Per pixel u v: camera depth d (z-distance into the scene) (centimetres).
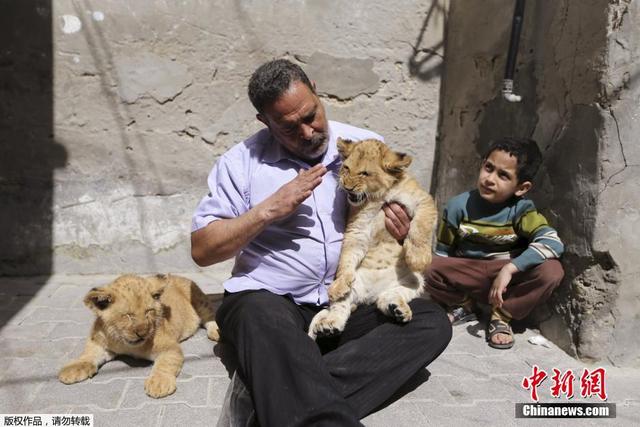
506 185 313
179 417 240
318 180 239
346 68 445
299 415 199
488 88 398
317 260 266
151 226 436
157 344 281
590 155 293
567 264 312
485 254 335
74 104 412
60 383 266
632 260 296
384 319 262
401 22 448
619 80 280
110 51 410
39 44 401
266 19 428
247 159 274
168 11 413
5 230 418
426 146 470
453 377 284
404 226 269
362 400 239
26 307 365
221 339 319
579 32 302
